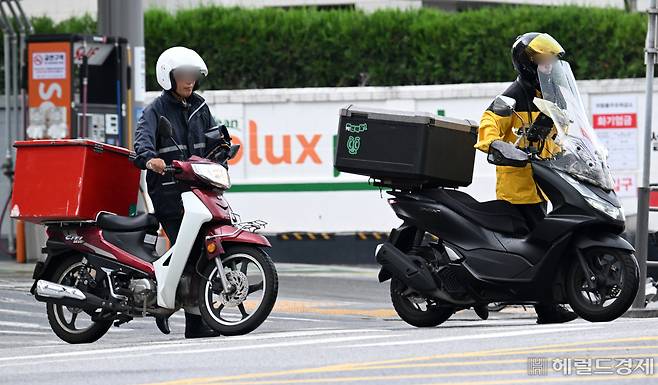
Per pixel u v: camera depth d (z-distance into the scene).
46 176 25.45
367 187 52.84
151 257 25.20
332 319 33.56
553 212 24.94
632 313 32.69
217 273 24.62
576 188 24.78
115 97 46.25
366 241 52.59
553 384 16.78
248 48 56.47
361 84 55.94
